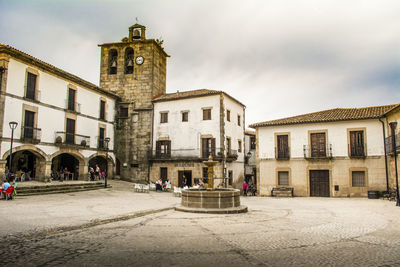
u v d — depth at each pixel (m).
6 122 20.61
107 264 5.56
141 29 35.06
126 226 9.30
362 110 25.03
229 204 13.38
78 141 27.19
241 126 34.69
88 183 24.06
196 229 8.99
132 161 32.50
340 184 23.58
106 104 31.84
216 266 5.56
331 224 10.29
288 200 21.41
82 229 8.68
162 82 36.62
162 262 5.74
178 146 30.70
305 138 25.12
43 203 14.66
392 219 11.53
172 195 23.42
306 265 5.71
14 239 7.26
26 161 26.02
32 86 22.88
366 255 6.44
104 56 35.50
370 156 22.86
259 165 26.50
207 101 29.94
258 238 7.89
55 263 5.55
